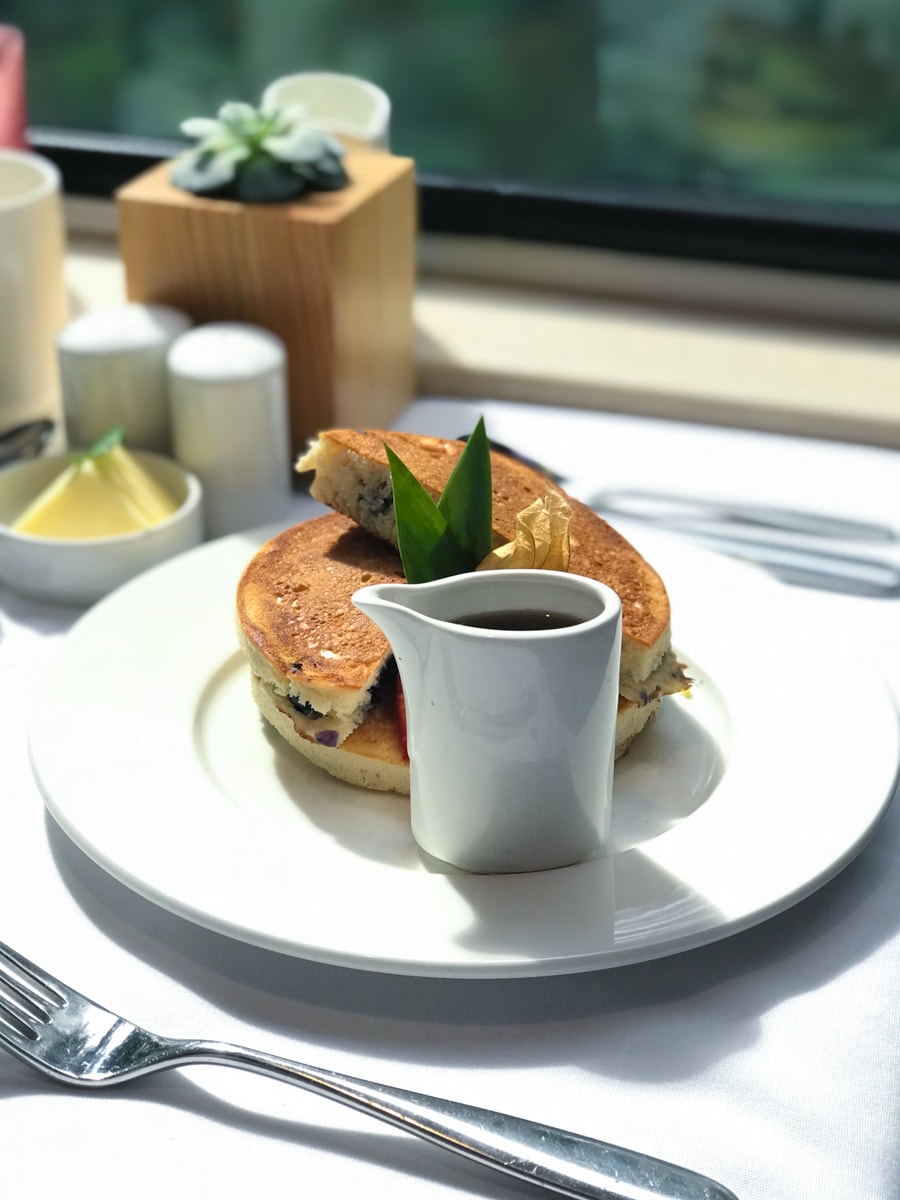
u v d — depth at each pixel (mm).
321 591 396
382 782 358
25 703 408
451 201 774
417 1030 282
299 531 436
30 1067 272
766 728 371
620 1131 257
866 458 590
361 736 358
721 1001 289
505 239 778
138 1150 255
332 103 678
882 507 541
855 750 354
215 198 541
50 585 464
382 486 412
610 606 291
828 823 324
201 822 329
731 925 290
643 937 285
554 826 310
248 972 299
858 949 305
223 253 537
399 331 615
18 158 610
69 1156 253
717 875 306
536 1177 240
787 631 416
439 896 302
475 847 313
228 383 495
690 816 335
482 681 288
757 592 438
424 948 282
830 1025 283
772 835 321
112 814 329
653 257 758
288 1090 269
